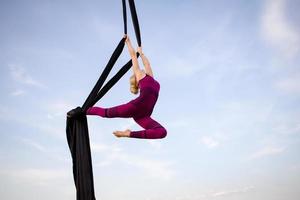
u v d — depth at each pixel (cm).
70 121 485
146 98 456
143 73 480
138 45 499
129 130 453
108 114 461
